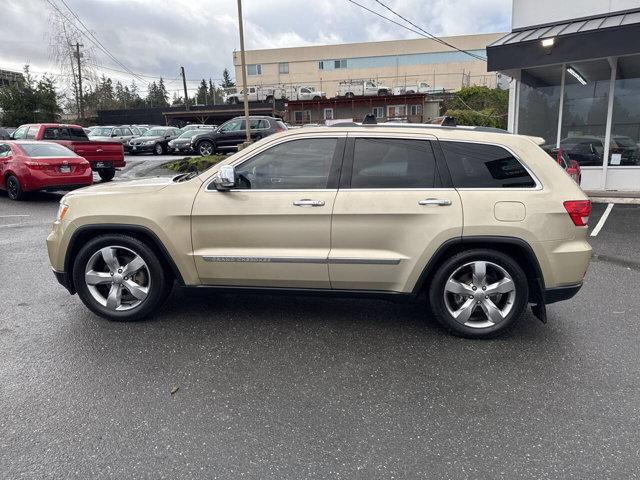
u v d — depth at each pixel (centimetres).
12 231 818
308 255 384
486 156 379
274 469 241
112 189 420
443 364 348
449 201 369
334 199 378
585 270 377
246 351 369
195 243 398
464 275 388
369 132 389
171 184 409
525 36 1086
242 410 292
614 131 1122
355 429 273
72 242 413
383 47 5147
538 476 235
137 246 405
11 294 495
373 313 445
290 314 443
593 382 321
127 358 356
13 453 252
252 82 5350
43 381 323
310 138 392
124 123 4288
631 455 249
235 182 394
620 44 916
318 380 327
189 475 237
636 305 462
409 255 375
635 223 839
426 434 269
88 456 250
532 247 366
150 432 270
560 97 1170
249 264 394
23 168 1097
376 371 338
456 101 4206
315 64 5259
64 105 3862
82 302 465
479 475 237
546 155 380
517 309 380
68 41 3600
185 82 5006
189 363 349
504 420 281
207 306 461
